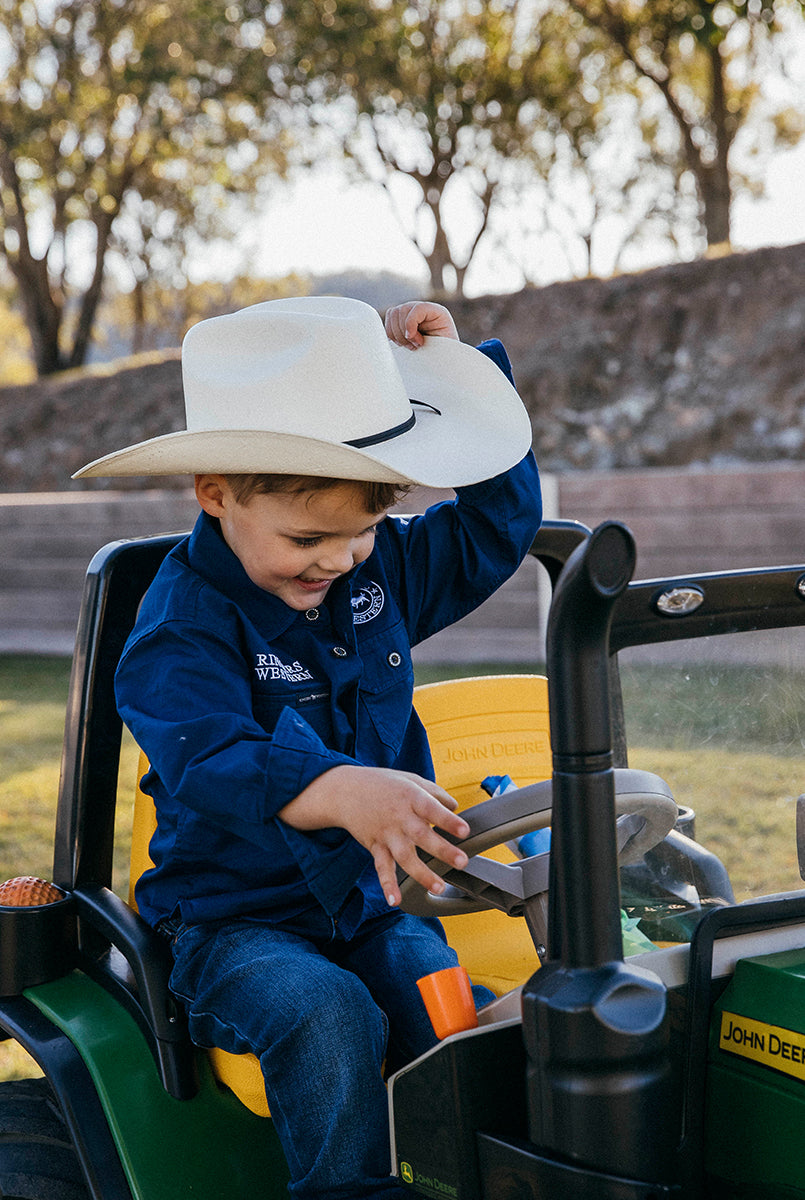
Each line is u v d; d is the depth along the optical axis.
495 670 7.44
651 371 11.32
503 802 1.19
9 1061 2.64
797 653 1.25
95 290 19.03
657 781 1.14
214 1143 1.43
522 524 1.71
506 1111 1.11
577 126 17.84
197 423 1.41
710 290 11.62
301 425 1.35
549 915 1.02
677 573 8.19
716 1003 1.12
